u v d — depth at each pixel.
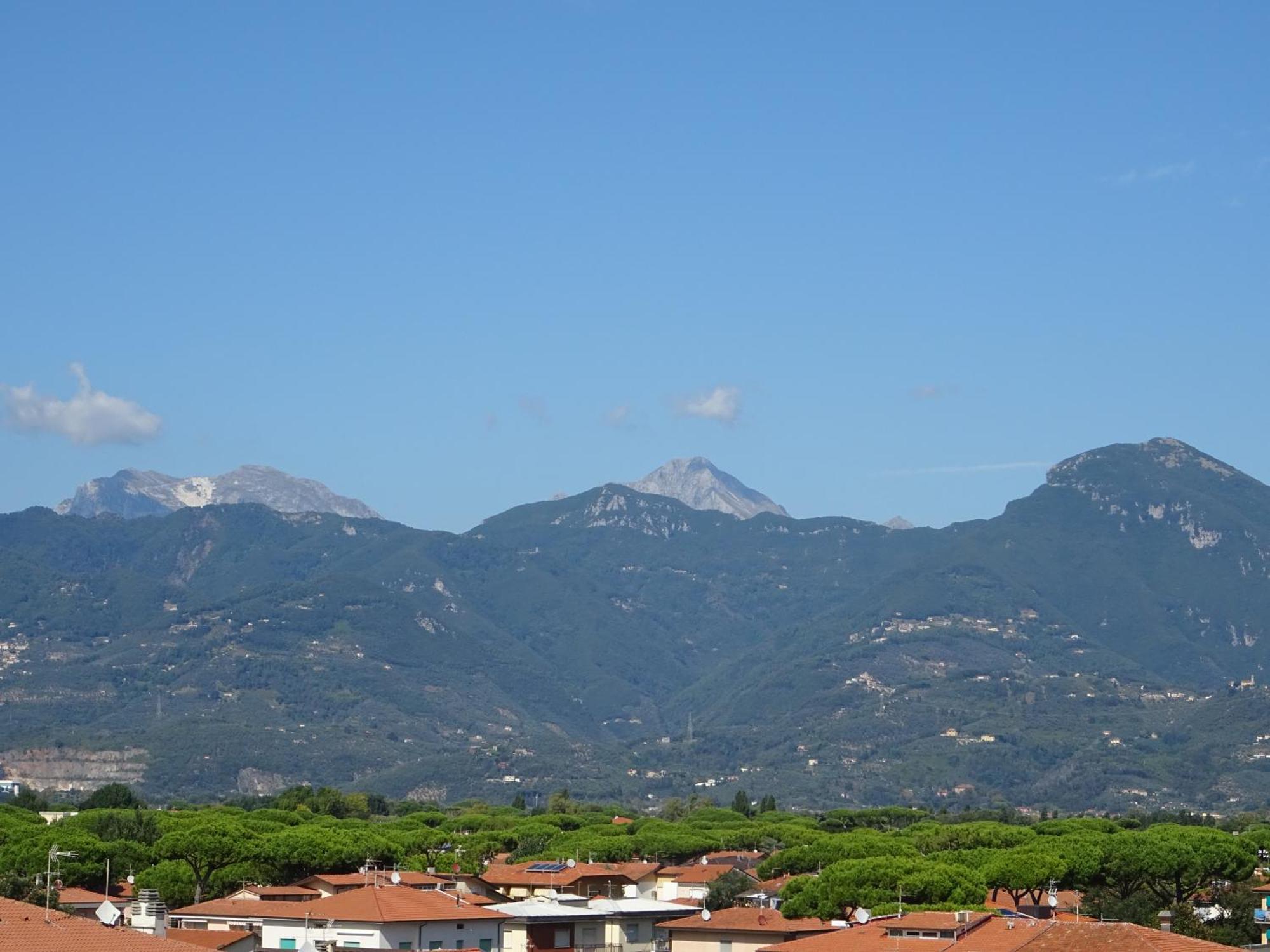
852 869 175.50
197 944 130.38
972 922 132.38
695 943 163.38
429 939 145.25
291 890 184.00
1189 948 109.50
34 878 186.62
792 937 158.50
